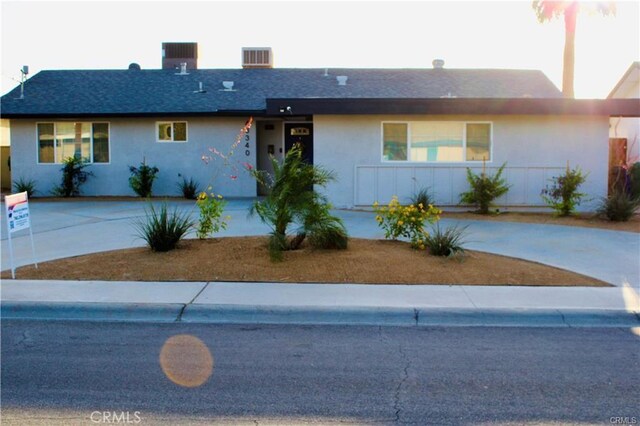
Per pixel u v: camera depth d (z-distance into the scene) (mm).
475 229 14273
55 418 4723
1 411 4852
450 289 8852
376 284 9109
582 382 5574
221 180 22594
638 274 9875
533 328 7496
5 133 27844
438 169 17562
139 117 22109
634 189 19328
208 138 22562
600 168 17656
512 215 16844
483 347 6660
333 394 5258
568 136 17641
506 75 25828
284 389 5367
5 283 9094
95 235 13211
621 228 14562
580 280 9430
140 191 22094
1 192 24250
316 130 17609
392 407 4980
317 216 10820
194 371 5820
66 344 6680
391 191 17641
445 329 7426
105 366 5941
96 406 4965
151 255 10594
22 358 6176
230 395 5219
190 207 18562
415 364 6074
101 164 22781
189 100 23188
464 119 17609
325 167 17625
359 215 16391
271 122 23234
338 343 6785
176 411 4871
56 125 22797
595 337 7090
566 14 25719
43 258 10820
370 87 24297
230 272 9594
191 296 8383
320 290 8750
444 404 5051
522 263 10461
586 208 17766
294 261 10141
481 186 16922
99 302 8039
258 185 22672
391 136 17688
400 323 7688
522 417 4793
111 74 25797
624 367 6000
